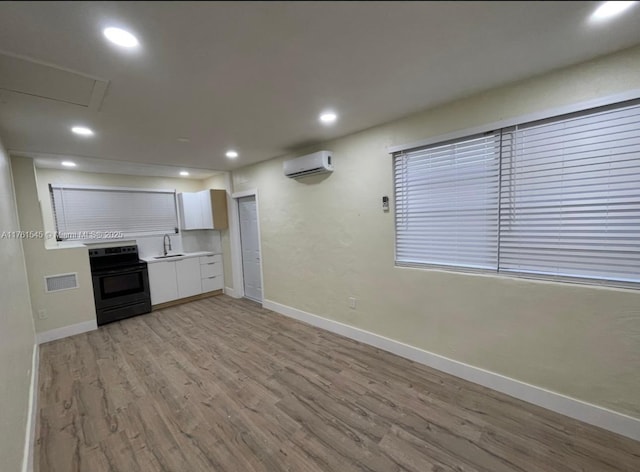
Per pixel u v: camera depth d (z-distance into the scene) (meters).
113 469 1.66
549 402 1.98
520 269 2.11
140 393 2.38
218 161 4.12
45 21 1.17
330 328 3.53
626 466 1.55
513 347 2.12
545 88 1.85
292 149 3.59
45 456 1.76
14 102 1.90
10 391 1.50
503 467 1.58
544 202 1.97
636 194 1.66
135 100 1.98
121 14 1.15
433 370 2.56
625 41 1.51
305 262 3.76
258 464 1.67
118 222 4.77
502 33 1.40
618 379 1.74
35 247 3.46
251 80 1.79
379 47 1.49
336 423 1.97
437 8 1.20
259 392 2.35
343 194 3.18
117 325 4.00
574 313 1.86
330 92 2.01
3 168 2.34
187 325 3.92
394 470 1.60
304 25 1.28
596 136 1.75
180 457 1.73
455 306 2.41
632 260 1.70
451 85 1.98
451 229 2.44
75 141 2.83
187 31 1.29
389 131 2.70
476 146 2.24
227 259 5.39
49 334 3.54
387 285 2.88
